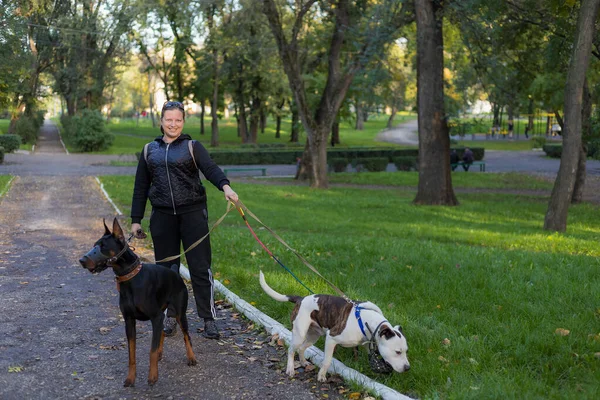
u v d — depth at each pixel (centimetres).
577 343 582
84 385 508
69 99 6962
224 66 5044
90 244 1231
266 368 553
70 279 905
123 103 14088
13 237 1326
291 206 2255
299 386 510
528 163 4912
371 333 478
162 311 513
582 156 2555
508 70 2417
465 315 683
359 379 500
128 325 504
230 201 601
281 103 7238
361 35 2819
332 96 3084
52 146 6356
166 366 555
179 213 625
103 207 2011
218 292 827
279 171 4256
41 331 653
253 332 664
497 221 1900
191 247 616
